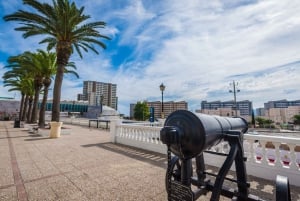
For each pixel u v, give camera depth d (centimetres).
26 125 1930
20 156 619
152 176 434
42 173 447
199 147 209
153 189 358
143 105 6469
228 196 266
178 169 288
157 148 718
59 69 1409
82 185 375
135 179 413
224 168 229
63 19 1304
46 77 1978
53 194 332
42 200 308
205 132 209
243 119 361
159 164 543
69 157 612
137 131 824
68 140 1012
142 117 6341
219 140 255
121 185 377
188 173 222
